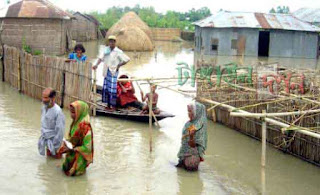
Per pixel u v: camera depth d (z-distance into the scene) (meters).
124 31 30.56
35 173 6.37
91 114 9.91
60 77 10.48
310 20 41.00
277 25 28.16
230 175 6.71
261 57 28.12
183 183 6.30
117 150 7.60
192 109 6.60
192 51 31.30
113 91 9.94
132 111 9.95
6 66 13.73
